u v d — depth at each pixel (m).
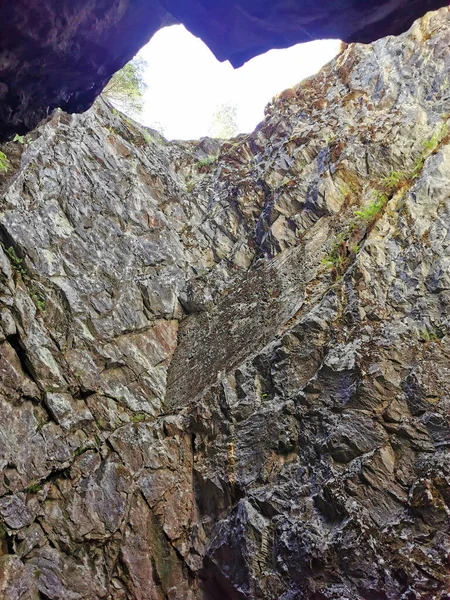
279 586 9.09
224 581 9.89
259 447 10.59
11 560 9.70
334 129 14.91
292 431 10.33
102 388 12.27
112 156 15.59
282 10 3.38
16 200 13.12
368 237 11.72
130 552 10.53
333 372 10.21
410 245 11.09
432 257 10.69
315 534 9.01
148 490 11.05
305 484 9.70
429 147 12.84
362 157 13.71
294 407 10.48
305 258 13.15
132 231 14.80
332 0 3.27
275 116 17.14
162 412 12.58
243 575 9.58
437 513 8.22
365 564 8.38
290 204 14.38
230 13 3.49
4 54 3.53
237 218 15.71
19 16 3.28
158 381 13.13
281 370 11.09
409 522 8.41
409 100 14.10
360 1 3.31
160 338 13.92
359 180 13.58
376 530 8.55
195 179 17.80
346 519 8.82
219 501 10.68
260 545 9.55
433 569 7.88
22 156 13.94
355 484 9.04
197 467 11.27
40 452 10.79
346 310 10.98
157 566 10.55
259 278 13.79
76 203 14.02
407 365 9.78
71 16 3.48
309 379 10.69
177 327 14.45
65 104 4.63
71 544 10.39
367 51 15.92
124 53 4.22
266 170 15.63
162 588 10.42
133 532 10.70
